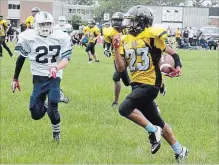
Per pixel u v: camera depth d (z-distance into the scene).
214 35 66.88
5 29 32.94
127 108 8.93
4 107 14.09
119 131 11.70
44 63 10.33
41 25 10.16
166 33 8.91
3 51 40.56
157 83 9.02
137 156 9.52
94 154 9.56
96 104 15.30
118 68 9.22
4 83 19.36
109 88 18.94
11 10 113.12
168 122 13.06
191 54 50.22
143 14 8.91
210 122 13.30
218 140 11.26
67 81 20.89
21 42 10.33
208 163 9.30
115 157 9.40
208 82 22.81
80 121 12.81
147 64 8.97
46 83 10.34
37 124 12.08
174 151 9.38
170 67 8.88
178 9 95.38
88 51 32.09
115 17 13.94
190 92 18.81
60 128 11.70
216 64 35.88
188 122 13.11
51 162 8.97
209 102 16.62
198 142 10.98
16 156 9.24
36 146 10.09
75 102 15.53
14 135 10.86
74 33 66.06
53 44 10.26
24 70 24.83
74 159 9.20
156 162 9.20
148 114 9.21
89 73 24.83
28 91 17.31
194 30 73.19
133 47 9.00
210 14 108.69
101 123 12.66
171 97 17.31
